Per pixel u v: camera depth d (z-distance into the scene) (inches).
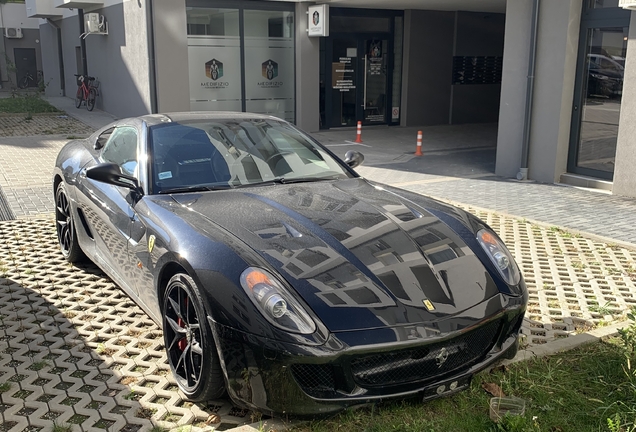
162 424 111.3
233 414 115.8
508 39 377.1
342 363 102.0
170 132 160.6
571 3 343.3
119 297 175.3
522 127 376.8
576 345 143.6
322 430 108.6
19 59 1141.1
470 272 122.6
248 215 129.8
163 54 531.2
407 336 105.0
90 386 125.6
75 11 794.8
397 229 129.6
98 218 167.0
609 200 317.7
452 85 709.9
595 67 345.7
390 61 675.4
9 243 226.2
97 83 732.0
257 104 604.4
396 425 109.2
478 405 117.6
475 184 362.6
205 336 109.7
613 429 106.0
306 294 106.8
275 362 101.3
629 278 198.7
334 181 159.8
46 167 390.9
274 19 596.4
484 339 118.5
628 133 320.2
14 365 134.7
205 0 556.7
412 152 497.7
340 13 633.6
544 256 221.1
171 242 122.3
